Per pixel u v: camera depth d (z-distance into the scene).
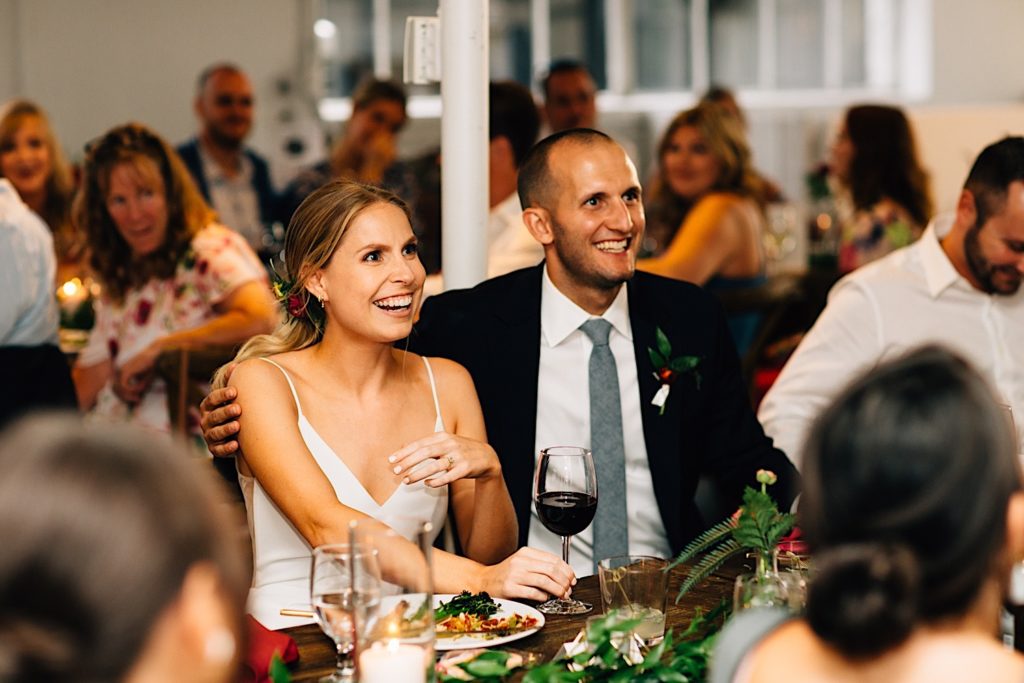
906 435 1.02
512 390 2.69
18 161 5.07
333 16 7.65
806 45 8.22
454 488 2.53
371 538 1.47
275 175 7.54
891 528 1.01
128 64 7.32
